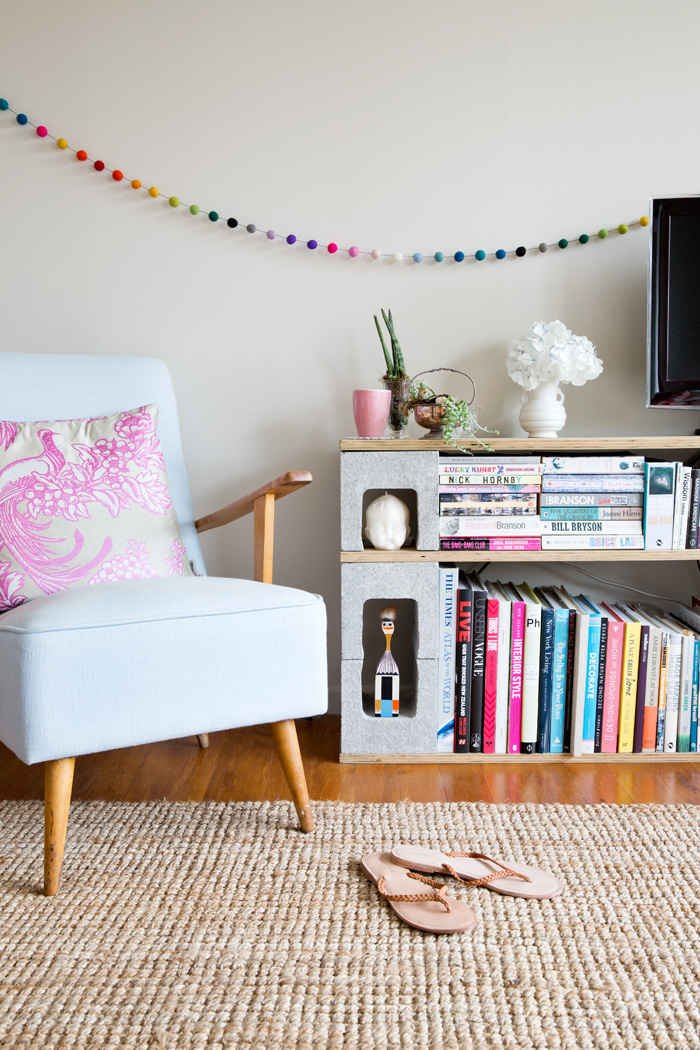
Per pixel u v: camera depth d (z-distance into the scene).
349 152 1.90
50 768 1.12
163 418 1.75
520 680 1.66
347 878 1.19
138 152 1.89
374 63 1.89
